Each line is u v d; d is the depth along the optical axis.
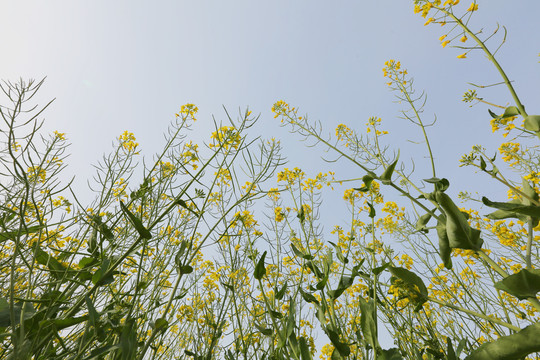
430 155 2.27
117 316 1.57
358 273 1.89
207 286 3.30
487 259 1.70
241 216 2.38
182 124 2.60
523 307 2.64
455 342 2.64
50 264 1.78
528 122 1.67
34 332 1.33
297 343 1.74
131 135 2.62
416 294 1.96
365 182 1.94
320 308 1.82
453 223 1.72
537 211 1.62
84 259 1.70
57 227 2.12
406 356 2.38
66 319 1.26
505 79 1.74
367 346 1.80
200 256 3.16
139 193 2.02
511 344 1.43
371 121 3.09
